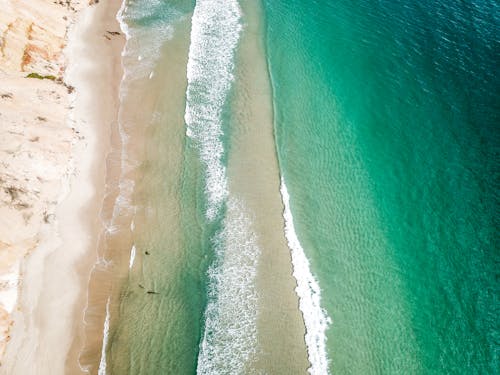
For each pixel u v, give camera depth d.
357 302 25.44
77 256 25.09
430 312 25.44
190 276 25.39
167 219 27.61
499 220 29.42
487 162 32.19
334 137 33.09
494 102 35.59
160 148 31.14
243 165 30.94
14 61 32.06
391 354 23.75
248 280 25.64
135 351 22.39
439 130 33.81
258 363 22.73
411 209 29.66
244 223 28.02
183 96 34.59
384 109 35.00
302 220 28.56
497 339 24.70
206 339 23.20
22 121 28.98
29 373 20.91
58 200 27.03
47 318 22.61
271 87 36.00
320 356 23.30
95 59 36.34
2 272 23.08
